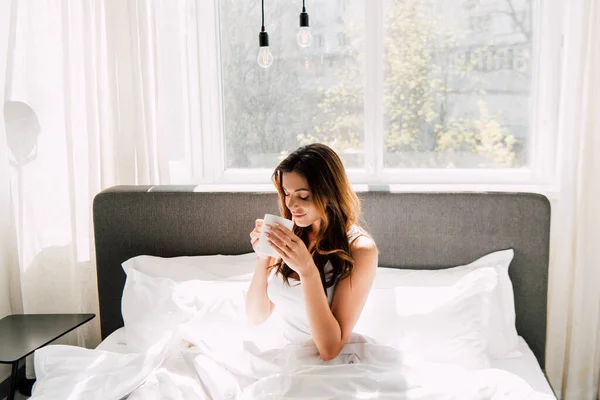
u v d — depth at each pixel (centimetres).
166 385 176
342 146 280
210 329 207
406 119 274
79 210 264
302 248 175
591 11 234
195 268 240
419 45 267
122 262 256
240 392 176
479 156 273
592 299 250
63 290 268
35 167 256
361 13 268
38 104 253
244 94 281
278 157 283
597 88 238
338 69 274
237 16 275
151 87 259
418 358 200
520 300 240
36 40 250
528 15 260
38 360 199
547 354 259
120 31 254
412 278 232
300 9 271
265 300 204
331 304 192
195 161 283
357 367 177
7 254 269
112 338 236
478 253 240
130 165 265
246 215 250
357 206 198
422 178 275
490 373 178
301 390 168
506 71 265
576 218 248
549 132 260
